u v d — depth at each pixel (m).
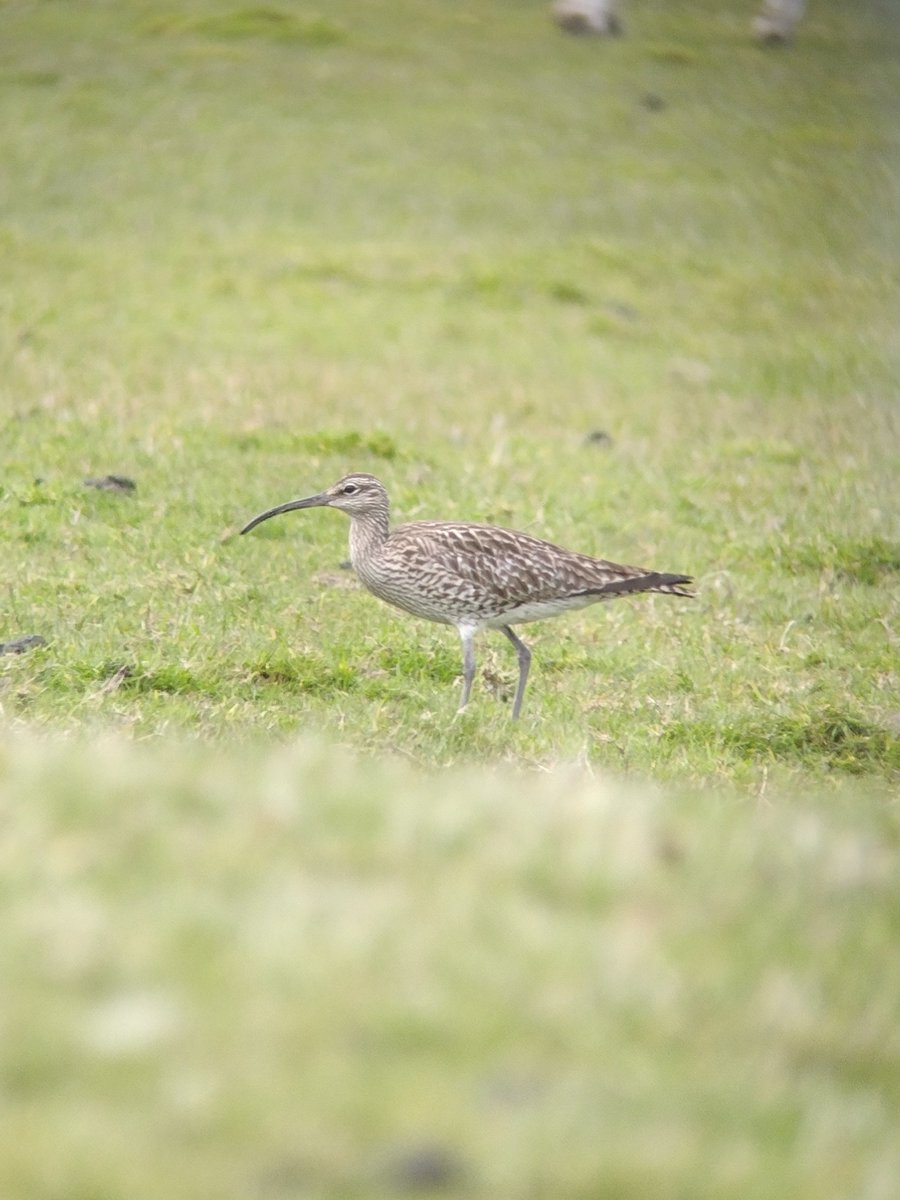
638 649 16.16
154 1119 6.24
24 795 8.90
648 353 30.33
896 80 51.12
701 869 8.65
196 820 8.83
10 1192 5.81
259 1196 5.87
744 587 18.22
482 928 7.70
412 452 21.98
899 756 14.31
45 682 13.69
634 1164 6.16
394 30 50.34
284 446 21.69
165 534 17.89
